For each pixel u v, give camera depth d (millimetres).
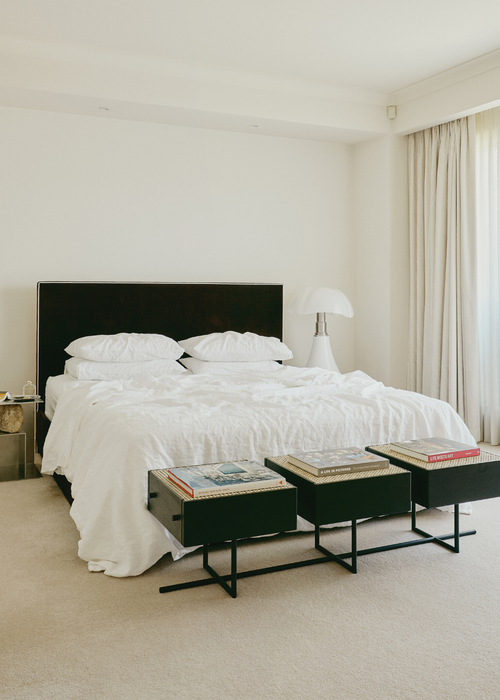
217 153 4797
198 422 2500
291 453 2492
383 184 5016
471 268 4500
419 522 2834
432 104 4551
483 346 4590
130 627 1875
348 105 4758
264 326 4863
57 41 3750
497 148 4359
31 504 3084
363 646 1767
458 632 1845
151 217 4598
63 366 4207
